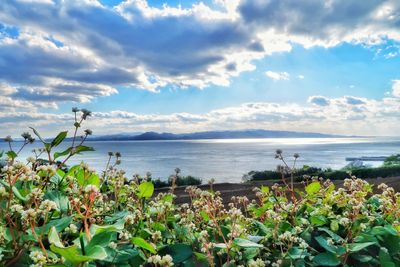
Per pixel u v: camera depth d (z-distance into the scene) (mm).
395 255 3326
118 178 4059
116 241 2561
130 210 3527
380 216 3867
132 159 124625
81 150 3242
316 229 3547
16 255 2207
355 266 3098
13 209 2297
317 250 3363
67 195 2959
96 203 3492
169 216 3740
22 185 2926
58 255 2334
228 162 107562
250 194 14484
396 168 29031
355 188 4586
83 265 1961
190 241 3064
